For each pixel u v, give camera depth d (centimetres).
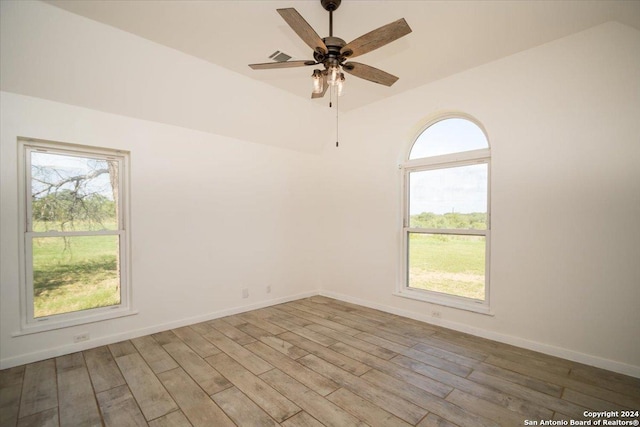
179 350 287
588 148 255
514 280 295
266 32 251
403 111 378
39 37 229
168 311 338
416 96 365
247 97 353
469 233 336
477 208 331
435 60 302
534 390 221
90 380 235
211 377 240
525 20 240
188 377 240
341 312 399
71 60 250
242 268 399
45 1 213
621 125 241
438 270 363
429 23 241
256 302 413
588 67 254
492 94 306
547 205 275
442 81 341
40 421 189
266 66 215
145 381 234
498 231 304
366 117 420
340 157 458
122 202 317
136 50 263
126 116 309
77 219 293
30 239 269
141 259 320
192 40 262
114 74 273
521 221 290
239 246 396
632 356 238
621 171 242
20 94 256
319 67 307
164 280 335
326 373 246
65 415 195
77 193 293
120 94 290
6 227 253
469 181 337
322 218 486
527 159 286
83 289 296
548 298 276
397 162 388
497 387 225
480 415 195
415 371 249
